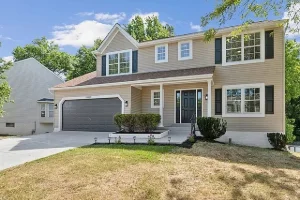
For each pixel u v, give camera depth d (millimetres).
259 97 12820
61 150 9945
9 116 24422
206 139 11914
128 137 12805
